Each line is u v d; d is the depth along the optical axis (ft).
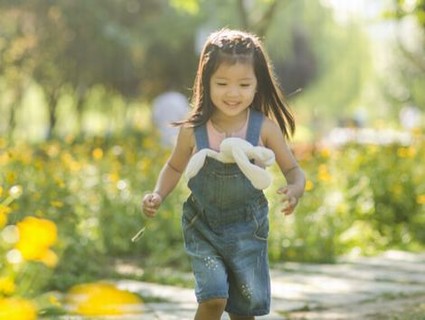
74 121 101.76
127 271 35.19
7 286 25.46
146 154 47.32
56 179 35.70
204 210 18.90
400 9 40.45
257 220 19.02
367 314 26.91
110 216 39.73
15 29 88.43
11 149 42.11
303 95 147.64
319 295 30.32
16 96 94.48
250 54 18.57
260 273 19.10
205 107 19.01
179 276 33.45
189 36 91.04
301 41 137.69
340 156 48.96
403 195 46.70
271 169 42.98
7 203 27.89
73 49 88.89
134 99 97.55
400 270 36.27
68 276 32.14
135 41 87.15
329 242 39.58
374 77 163.22
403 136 58.39
